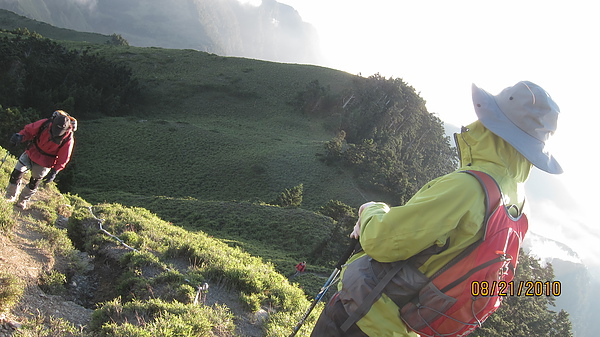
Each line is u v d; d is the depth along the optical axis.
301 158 81.12
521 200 2.38
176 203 46.81
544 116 2.27
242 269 7.18
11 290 4.51
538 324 48.97
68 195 11.64
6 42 97.12
